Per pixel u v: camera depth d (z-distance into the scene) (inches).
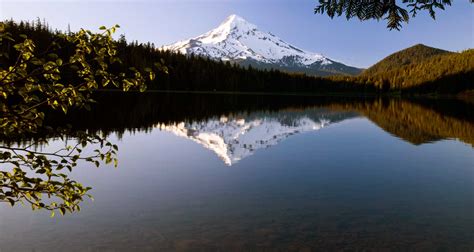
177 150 941.2
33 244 360.8
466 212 469.4
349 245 362.9
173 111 2319.1
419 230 404.5
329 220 434.3
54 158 741.9
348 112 2719.0
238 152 945.5
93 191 550.3
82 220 425.7
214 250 349.1
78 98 183.0
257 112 2620.6
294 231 399.5
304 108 3179.1
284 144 1119.0
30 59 175.8
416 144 1112.8
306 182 625.6
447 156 898.1
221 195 539.5
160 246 357.4
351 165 780.6
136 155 858.1
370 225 419.5
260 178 651.5
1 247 352.8
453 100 5152.6
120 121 1539.1
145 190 561.3
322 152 956.6
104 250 347.9
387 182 631.8
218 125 1731.1
